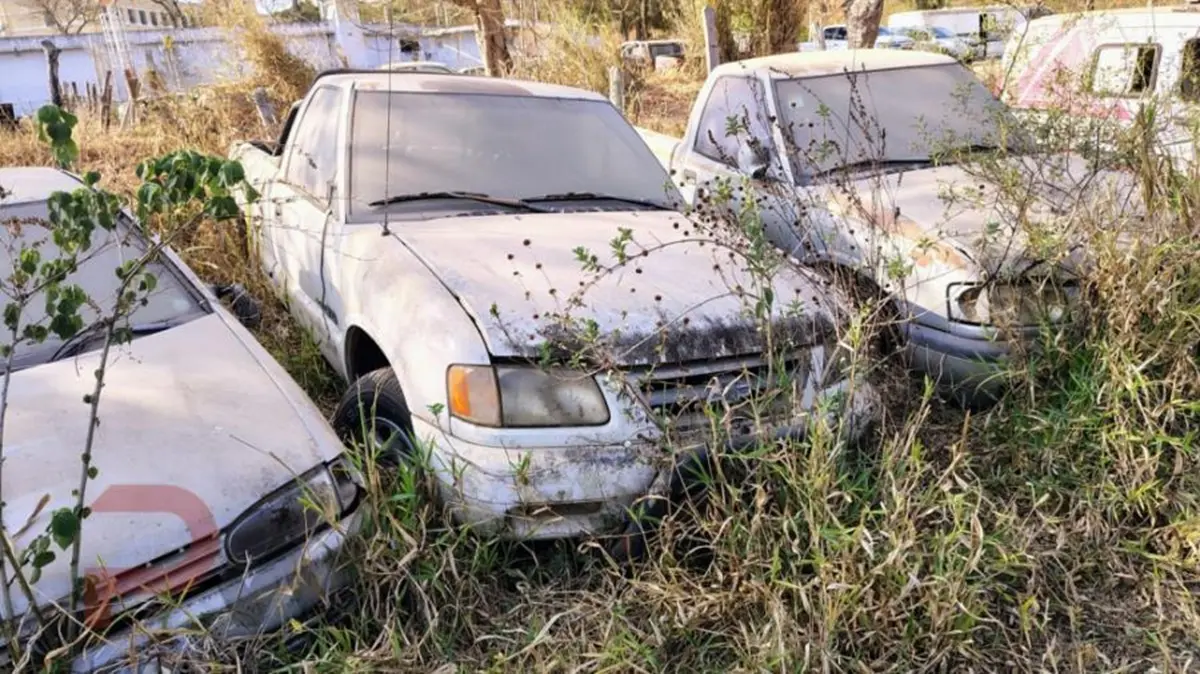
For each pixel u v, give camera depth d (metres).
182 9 16.47
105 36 19.52
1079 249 3.46
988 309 3.41
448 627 2.50
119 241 3.05
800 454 2.71
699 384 2.82
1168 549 2.83
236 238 5.39
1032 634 2.57
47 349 2.92
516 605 2.59
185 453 2.37
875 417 3.02
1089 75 4.73
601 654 2.33
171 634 2.11
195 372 2.78
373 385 3.16
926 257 3.66
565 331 2.74
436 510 2.74
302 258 4.04
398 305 3.05
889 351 3.75
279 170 4.80
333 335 3.68
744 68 5.45
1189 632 2.57
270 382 2.81
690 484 2.71
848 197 3.90
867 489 2.74
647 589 2.51
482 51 12.63
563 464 2.63
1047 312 3.43
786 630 2.36
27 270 2.34
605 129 4.46
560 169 4.15
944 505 2.67
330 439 2.62
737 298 3.04
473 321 2.79
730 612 2.51
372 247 3.41
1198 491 2.92
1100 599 2.72
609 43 12.70
